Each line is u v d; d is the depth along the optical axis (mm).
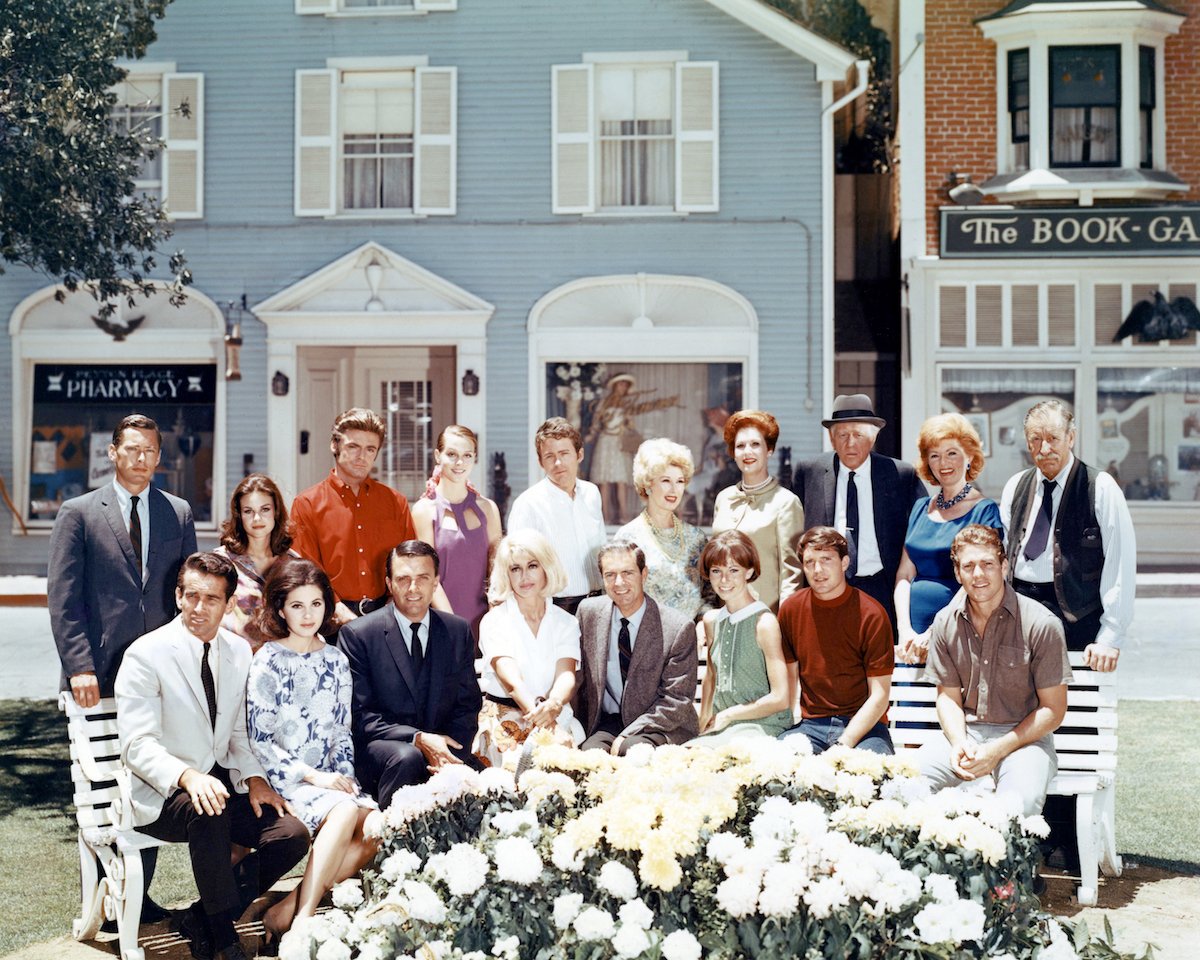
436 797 4414
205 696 5309
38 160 10414
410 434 18734
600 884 3775
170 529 6074
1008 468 18750
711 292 17953
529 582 5996
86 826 5402
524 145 18125
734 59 17875
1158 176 18516
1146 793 7488
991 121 18812
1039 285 18625
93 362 18562
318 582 5383
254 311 18062
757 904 3699
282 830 5125
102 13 11484
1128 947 4984
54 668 12109
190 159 18312
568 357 18125
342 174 18422
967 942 3822
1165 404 18609
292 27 18281
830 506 6691
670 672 5887
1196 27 18781
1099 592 6168
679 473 6598
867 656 5875
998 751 5594
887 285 21391
